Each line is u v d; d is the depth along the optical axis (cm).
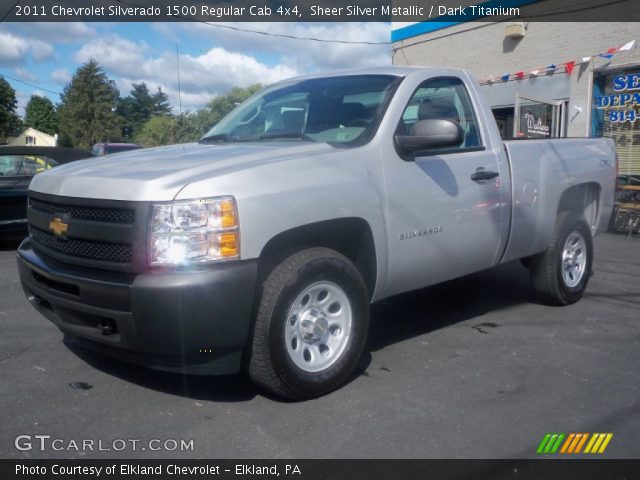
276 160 375
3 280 709
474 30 1608
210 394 390
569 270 591
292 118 476
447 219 454
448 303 603
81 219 362
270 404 377
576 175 586
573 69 1393
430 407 373
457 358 455
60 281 366
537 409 372
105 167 389
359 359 434
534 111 1408
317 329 380
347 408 372
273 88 535
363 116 438
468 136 496
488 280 695
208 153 409
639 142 1301
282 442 332
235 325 341
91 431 344
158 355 345
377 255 409
